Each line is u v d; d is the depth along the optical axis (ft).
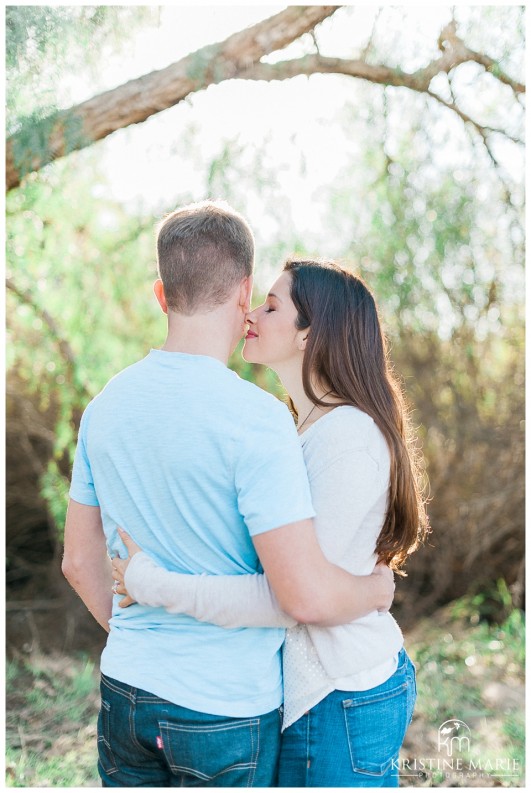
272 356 5.71
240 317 5.05
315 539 4.43
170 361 4.79
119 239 14.06
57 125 10.09
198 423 4.50
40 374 15.47
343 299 5.56
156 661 4.61
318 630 4.98
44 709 11.44
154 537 4.65
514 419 16.72
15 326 14.73
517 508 16.71
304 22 10.49
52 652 14.43
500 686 12.33
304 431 5.50
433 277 14.74
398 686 5.25
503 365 16.84
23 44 9.77
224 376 4.67
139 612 4.78
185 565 4.61
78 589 5.45
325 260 5.90
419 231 14.05
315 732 4.93
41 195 11.70
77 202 13.17
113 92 10.31
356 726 4.96
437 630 15.28
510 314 16.11
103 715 4.93
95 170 12.84
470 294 14.94
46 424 16.79
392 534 5.20
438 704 11.56
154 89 10.30
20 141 10.00
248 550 4.64
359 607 4.74
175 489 4.54
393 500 5.15
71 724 11.02
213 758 4.54
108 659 4.83
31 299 13.00
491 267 15.12
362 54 11.59
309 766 4.91
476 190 13.85
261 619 4.51
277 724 4.91
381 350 5.62
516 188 13.75
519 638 14.24
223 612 4.47
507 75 11.75
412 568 17.38
